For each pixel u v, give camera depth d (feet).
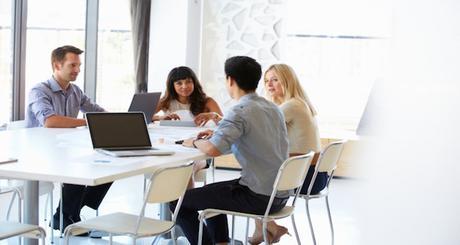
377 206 7.77
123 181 22.70
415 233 7.48
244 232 16.40
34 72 20.71
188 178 9.75
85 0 24.62
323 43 28.78
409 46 7.54
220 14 27.81
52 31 21.88
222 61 27.96
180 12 26.86
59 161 9.70
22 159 9.77
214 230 12.41
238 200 11.27
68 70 15.81
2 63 19.44
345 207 19.86
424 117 7.42
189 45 27.14
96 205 15.62
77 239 14.67
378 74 7.84
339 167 25.49
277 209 11.61
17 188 12.46
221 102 27.99
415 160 7.49
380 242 7.72
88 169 9.04
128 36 26.53
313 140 14.21
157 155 10.75
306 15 28.71
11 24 19.69
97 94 25.40
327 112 28.99
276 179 10.79
